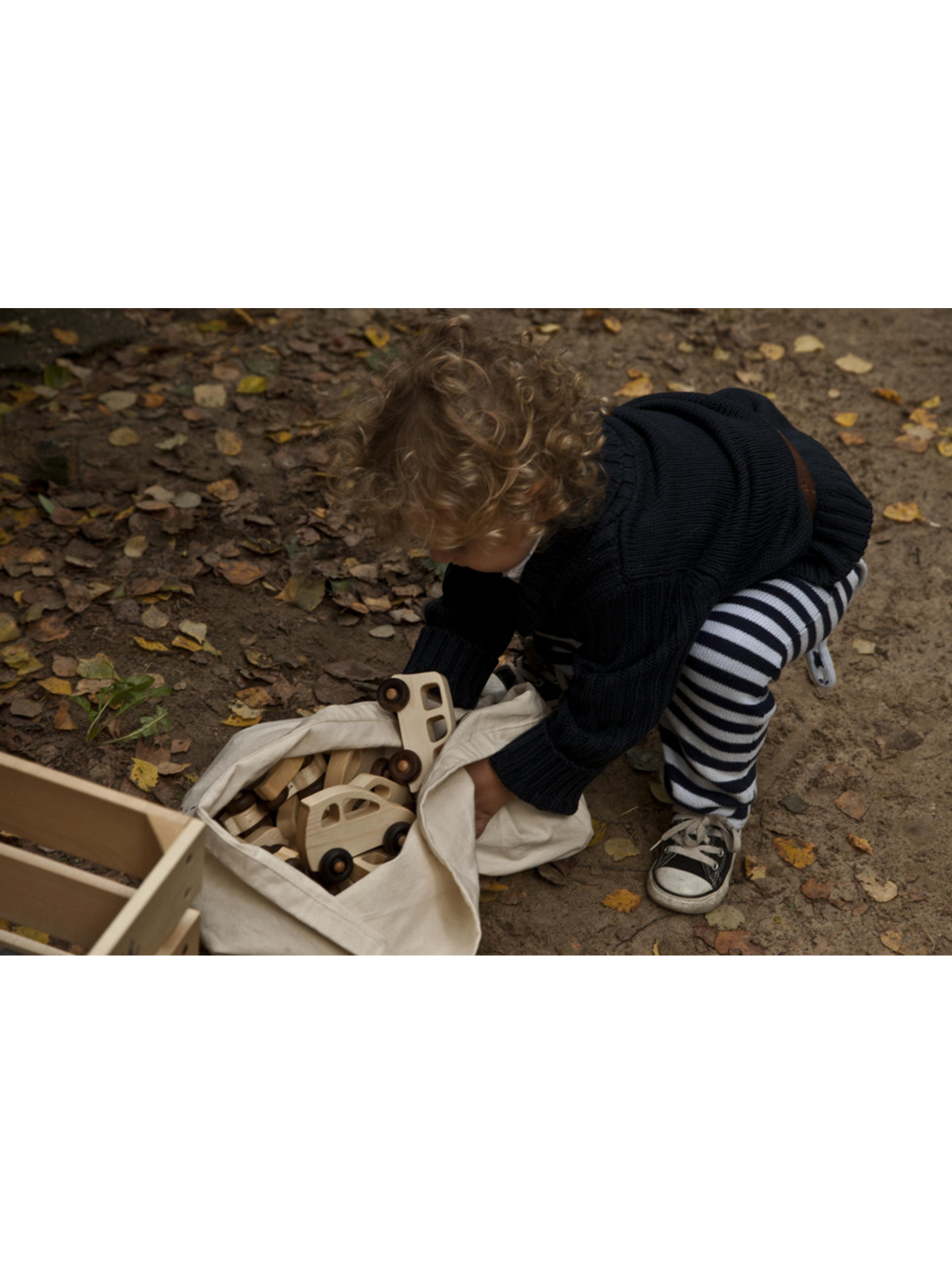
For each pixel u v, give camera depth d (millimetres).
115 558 2871
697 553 1816
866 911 2188
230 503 3074
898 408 3574
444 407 1580
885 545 3070
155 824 1469
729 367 3744
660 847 2260
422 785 2012
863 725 2578
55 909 1521
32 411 3316
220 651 2654
